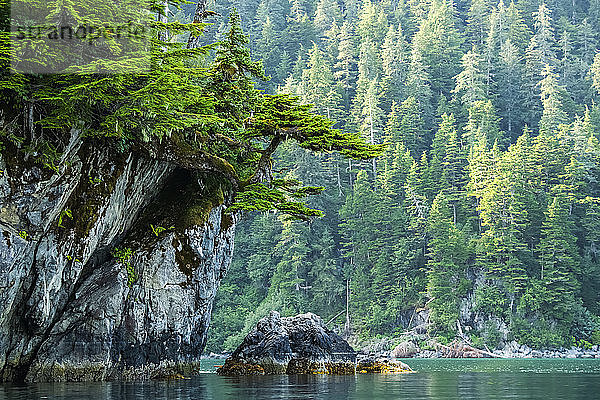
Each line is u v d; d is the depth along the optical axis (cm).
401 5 17012
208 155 2478
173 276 2439
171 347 2472
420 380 2380
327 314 8850
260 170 2731
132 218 2430
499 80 13525
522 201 9031
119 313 2252
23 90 1792
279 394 1742
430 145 11838
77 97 1791
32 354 2111
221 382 2206
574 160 9544
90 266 2273
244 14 15488
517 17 15525
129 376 2309
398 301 8575
